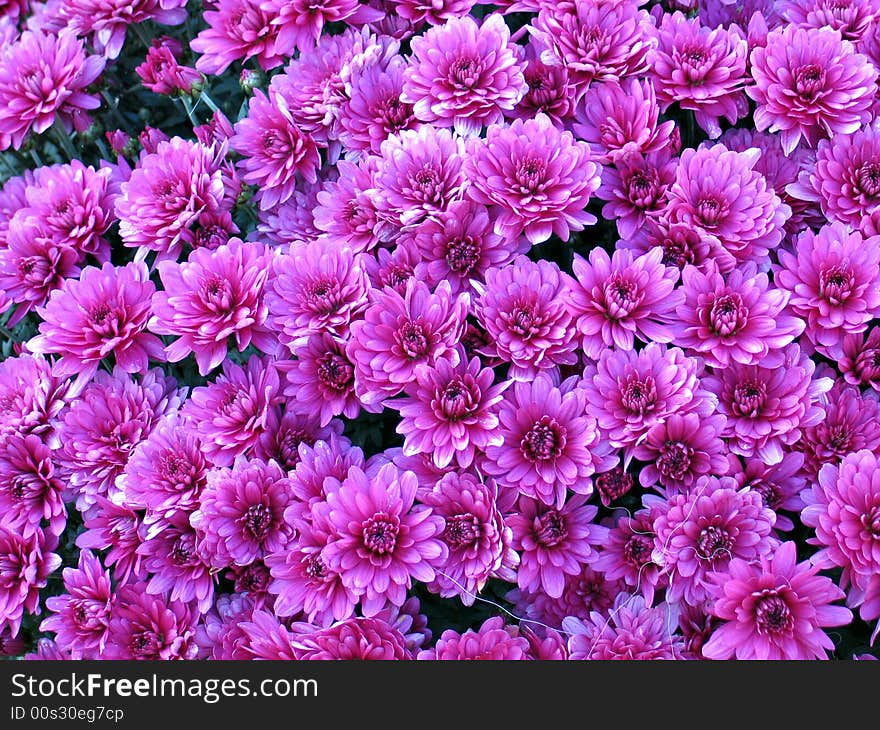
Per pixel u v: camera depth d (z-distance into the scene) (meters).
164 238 0.92
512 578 0.86
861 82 0.90
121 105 1.06
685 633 0.87
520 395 0.87
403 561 0.86
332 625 0.86
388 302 0.88
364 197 0.91
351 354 0.88
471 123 0.92
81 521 0.95
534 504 0.87
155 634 0.89
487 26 0.93
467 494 0.86
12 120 0.99
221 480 0.87
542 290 0.88
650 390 0.86
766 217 0.88
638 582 0.87
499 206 0.90
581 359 0.90
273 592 0.87
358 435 0.93
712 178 0.89
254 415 0.89
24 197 1.01
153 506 0.88
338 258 0.89
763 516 0.85
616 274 0.88
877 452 0.87
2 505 0.91
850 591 0.85
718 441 0.86
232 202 0.95
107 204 0.96
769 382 0.87
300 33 0.96
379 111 0.94
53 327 0.92
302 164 0.95
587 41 0.92
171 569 0.89
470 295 0.89
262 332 0.90
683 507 0.85
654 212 0.90
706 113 0.92
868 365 0.88
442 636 0.86
